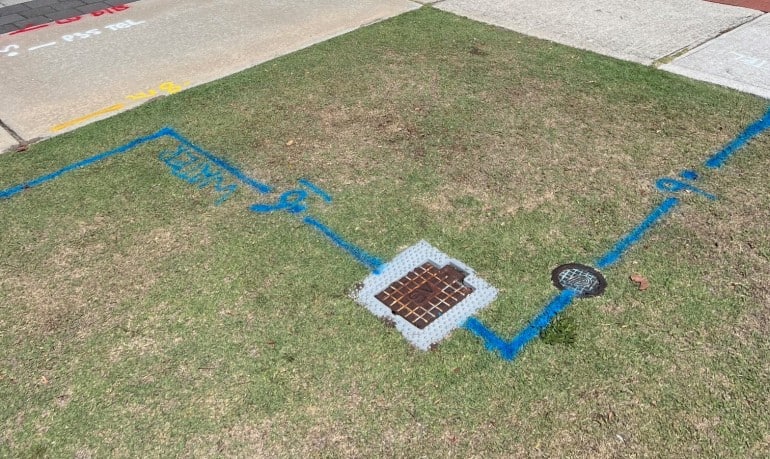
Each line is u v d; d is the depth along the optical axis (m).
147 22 7.65
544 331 3.29
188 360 3.25
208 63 6.55
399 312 3.47
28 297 3.70
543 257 3.80
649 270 3.66
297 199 4.43
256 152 5.00
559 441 2.79
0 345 3.38
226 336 3.37
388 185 4.53
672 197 4.26
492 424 2.87
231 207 4.38
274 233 4.11
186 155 5.00
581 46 6.54
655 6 7.48
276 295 3.62
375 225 4.14
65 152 5.10
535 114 5.34
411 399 2.99
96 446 2.87
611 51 6.38
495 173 4.59
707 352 3.15
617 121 5.17
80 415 3.00
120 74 6.36
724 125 5.04
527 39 6.77
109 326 3.47
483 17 7.42
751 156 4.64
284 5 8.08
